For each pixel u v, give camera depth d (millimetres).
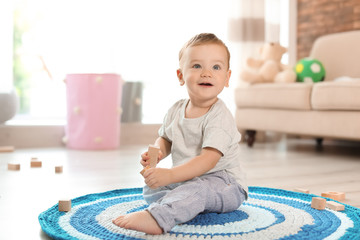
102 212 1122
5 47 2936
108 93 2773
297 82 2955
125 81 2994
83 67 3197
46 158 2328
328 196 1384
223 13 3443
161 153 1141
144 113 3398
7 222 1060
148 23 3289
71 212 1113
